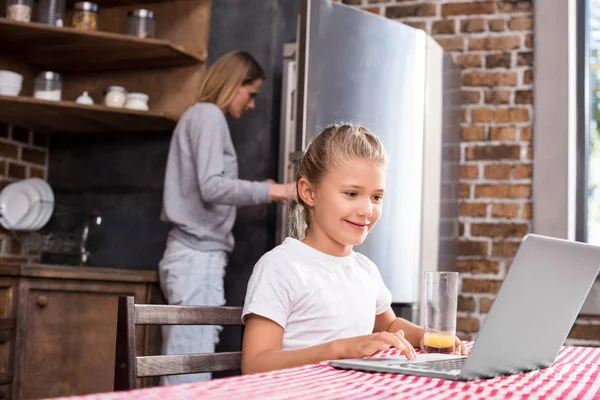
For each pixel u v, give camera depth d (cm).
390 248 268
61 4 282
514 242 301
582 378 92
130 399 60
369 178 124
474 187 308
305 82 242
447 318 106
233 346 293
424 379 81
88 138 327
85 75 321
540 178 299
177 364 110
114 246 317
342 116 253
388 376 82
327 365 90
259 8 306
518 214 302
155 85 311
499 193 305
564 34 301
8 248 306
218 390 67
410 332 136
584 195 302
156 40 282
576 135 304
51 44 290
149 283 275
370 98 262
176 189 263
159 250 311
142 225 315
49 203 312
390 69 270
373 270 143
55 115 293
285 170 289
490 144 308
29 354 259
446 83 297
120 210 319
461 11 315
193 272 261
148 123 302
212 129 257
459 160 310
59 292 265
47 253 318
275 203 295
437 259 288
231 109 271
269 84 302
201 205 262
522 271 81
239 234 298
